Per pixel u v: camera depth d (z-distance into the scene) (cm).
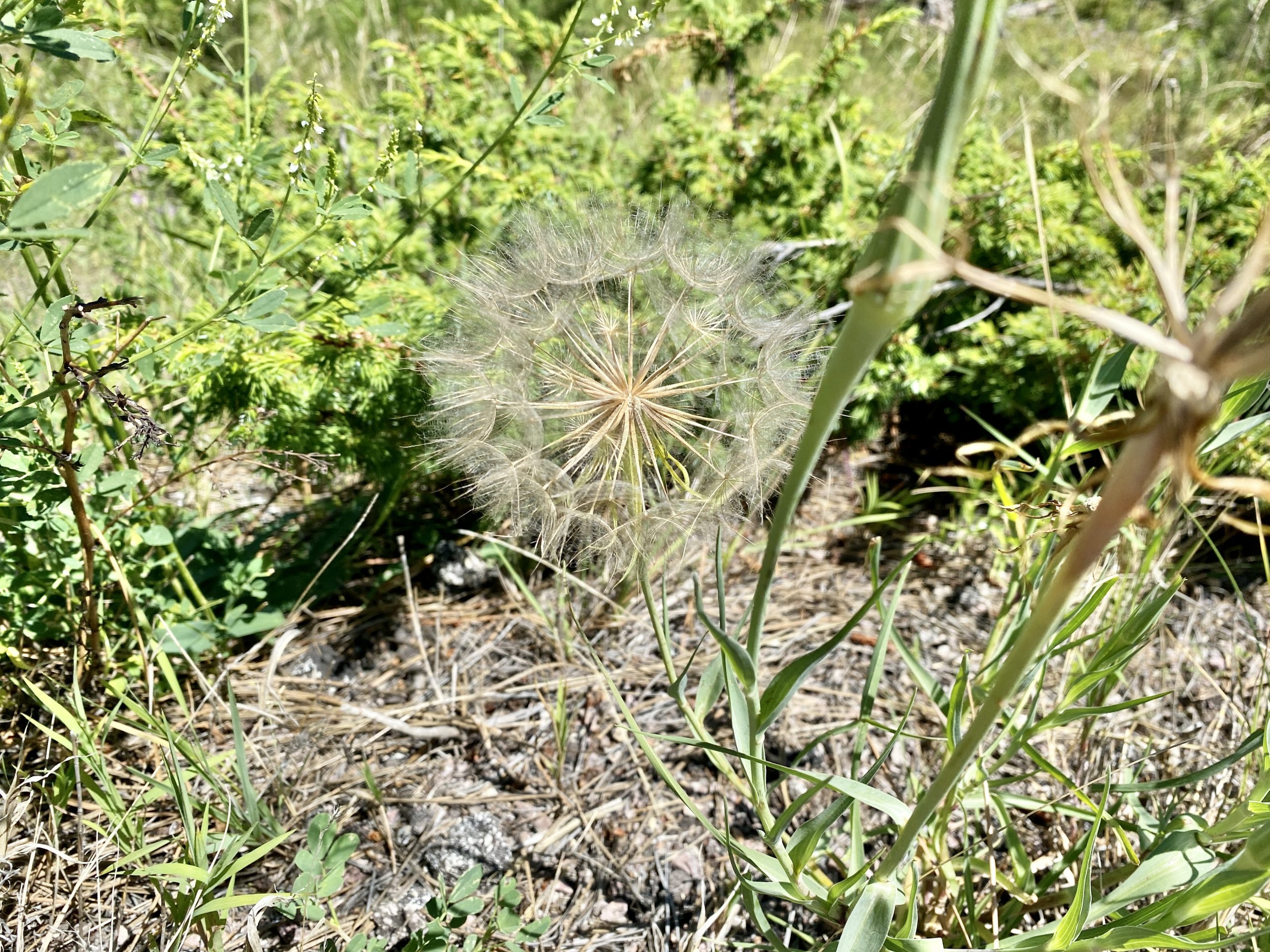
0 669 233
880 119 523
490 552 306
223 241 312
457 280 218
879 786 254
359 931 209
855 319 101
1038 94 513
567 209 289
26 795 216
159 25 410
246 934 196
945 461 375
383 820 232
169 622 246
